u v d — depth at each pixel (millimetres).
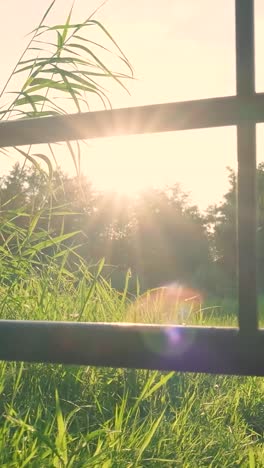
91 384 2822
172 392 3238
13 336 1062
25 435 2150
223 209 35750
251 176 938
